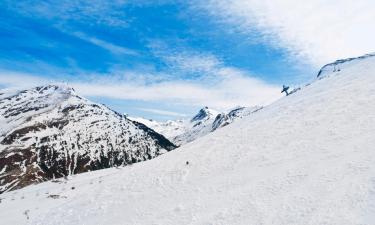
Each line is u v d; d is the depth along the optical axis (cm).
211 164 3497
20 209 4134
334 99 4097
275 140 3525
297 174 2570
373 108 3469
